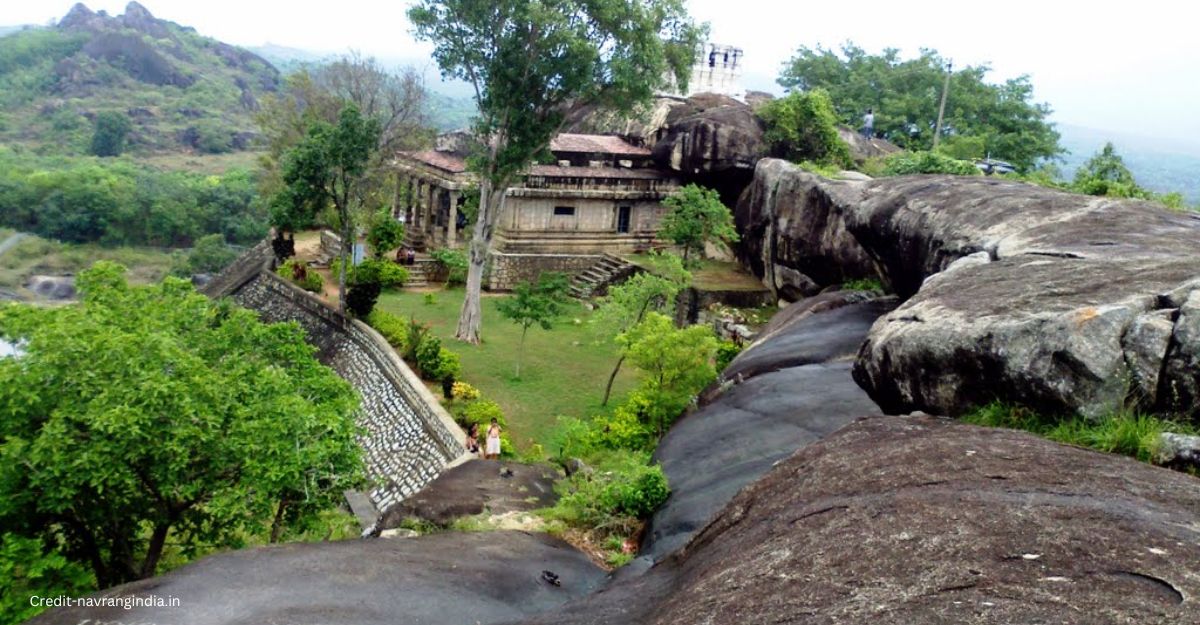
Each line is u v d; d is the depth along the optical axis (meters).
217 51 141.62
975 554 4.21
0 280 61.72
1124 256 8.80
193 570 6.72
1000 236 12.09
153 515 13.04
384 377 24.91
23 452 11.45
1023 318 7.24
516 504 12.45
